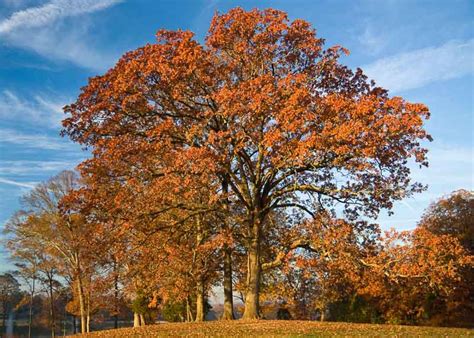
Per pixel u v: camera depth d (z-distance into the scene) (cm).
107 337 1911
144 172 2158
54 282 5066
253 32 2133
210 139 1845
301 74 1923
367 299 3312
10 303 6512
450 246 1870
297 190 2173
